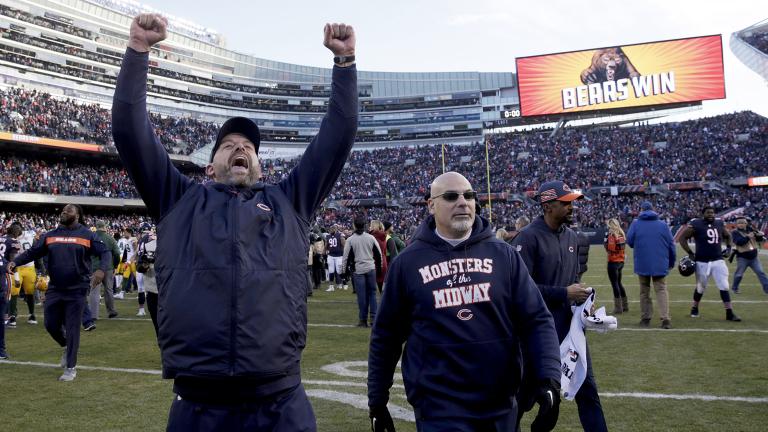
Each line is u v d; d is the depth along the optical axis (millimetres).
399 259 3078
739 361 6656
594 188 49125
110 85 57781
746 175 45938
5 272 7863
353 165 62812
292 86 78625
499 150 58781
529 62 51031
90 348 8328
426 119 79062
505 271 2965
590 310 4191
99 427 4836
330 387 6008
